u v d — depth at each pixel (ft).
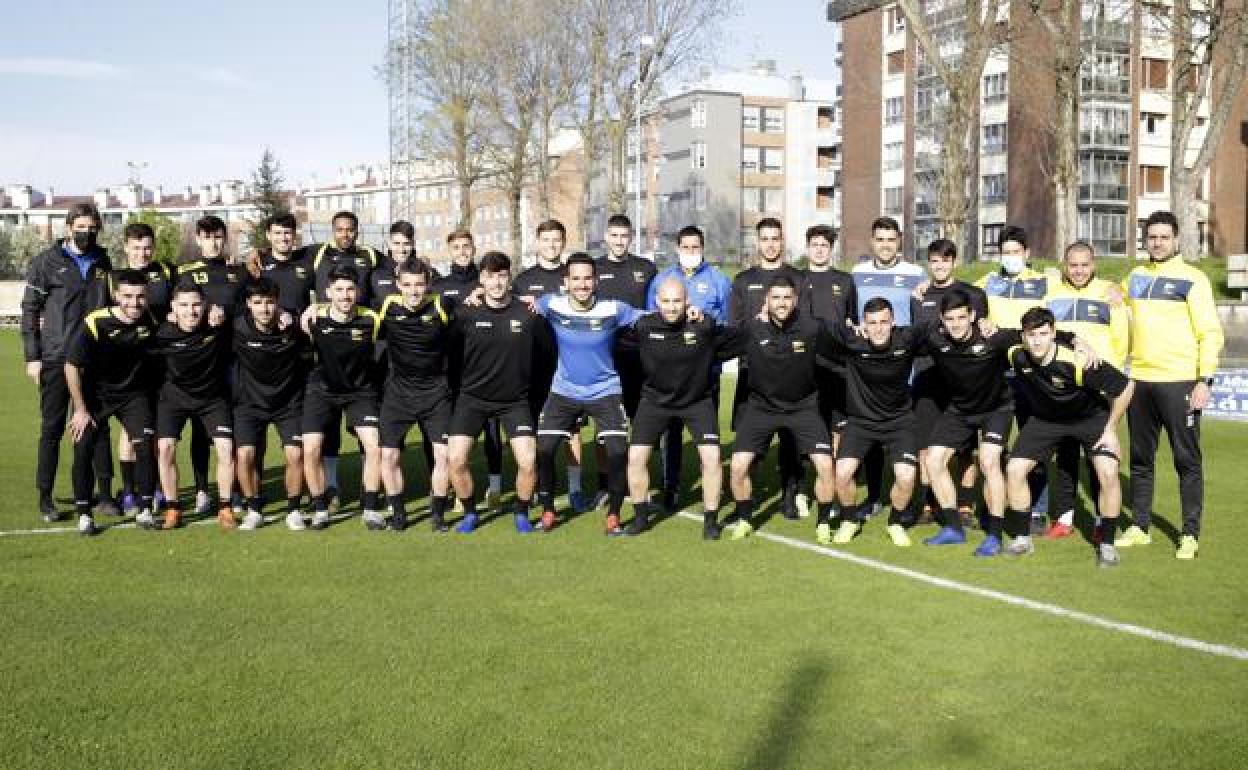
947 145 82.69
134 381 24.73
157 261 27.09
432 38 131.03
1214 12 84.69
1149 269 23.22
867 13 168.86
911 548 23.34
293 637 16.72
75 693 14.42
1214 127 86.22
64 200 378.12
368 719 13.60
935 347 22.76
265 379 24.68
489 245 286.87
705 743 12.96
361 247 29.63
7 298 131.85
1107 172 140.67
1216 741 13.05
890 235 26.76
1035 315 21.52
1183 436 22.45
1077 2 81.82
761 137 215.31
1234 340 75.10
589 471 33.30
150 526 24.90
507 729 13.33
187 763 12.37
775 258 27.07
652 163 221.25
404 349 24.40
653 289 28.09
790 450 26.61
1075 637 16.88
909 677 15.12
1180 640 16.76
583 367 24.63
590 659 15.78
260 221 185.57
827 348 23.52
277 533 24.59
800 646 16.40
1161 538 24.27
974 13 77.97
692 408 24.38
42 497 25.58
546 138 131.95
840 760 12.52
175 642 16.47
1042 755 12.68
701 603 18.72
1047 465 25.05
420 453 36.76
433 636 16.81
